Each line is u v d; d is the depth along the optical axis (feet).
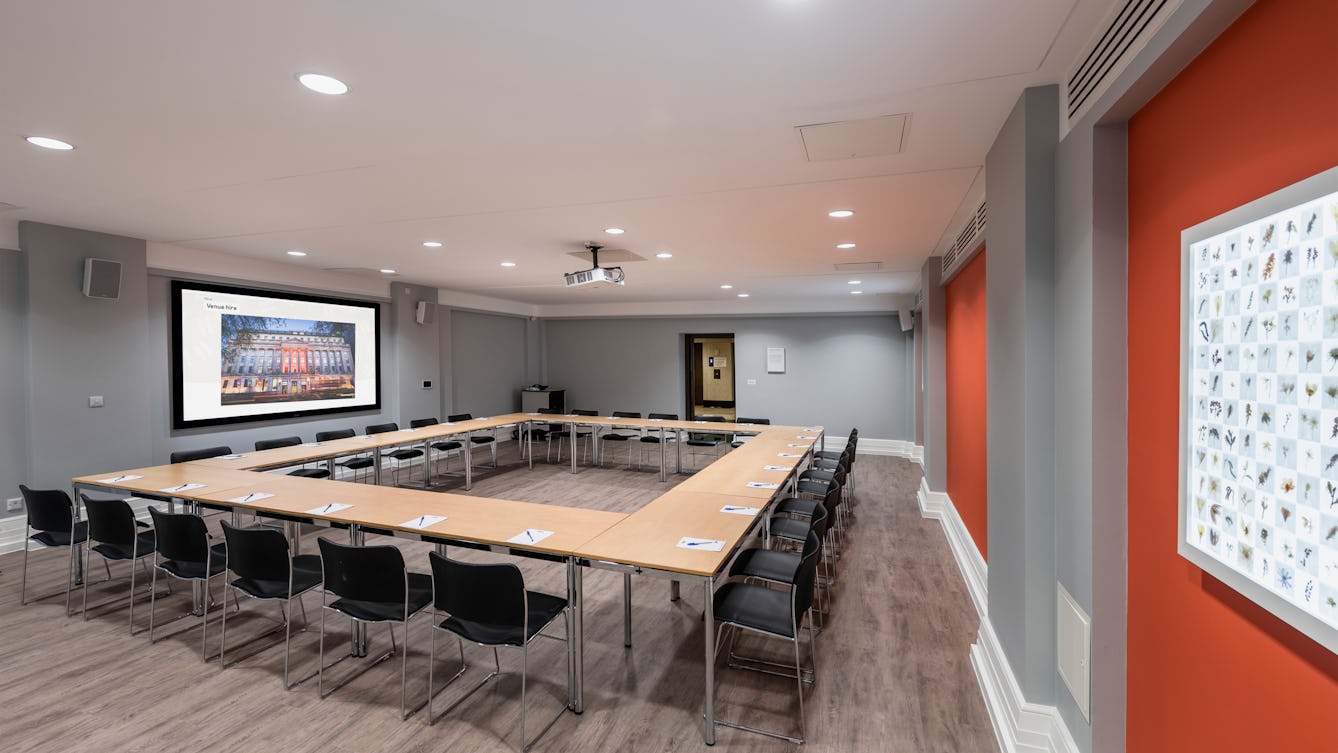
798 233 16.79
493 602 8.36
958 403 17.84
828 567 15.37
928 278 20.89
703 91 7.89
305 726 8.63
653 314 37.17
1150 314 5.85
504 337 37.45
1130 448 6.25
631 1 5.80
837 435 34.86
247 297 21.94
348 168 11.07
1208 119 4.89
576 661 8.99
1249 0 4.26
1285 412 3.85
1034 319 7.64
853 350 34.63
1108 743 6.42
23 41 6.57
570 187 12.32
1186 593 5.27
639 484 25.11
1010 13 6.02
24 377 15.99
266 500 12.13
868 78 7.50
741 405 36.58
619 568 8.68
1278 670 4.14
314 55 6.91
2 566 14.97
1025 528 7.70
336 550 9.36
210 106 8.34
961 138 9.53
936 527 19.33
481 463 30.04
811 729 8.62
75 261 16.65
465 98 8.10
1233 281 4.40
